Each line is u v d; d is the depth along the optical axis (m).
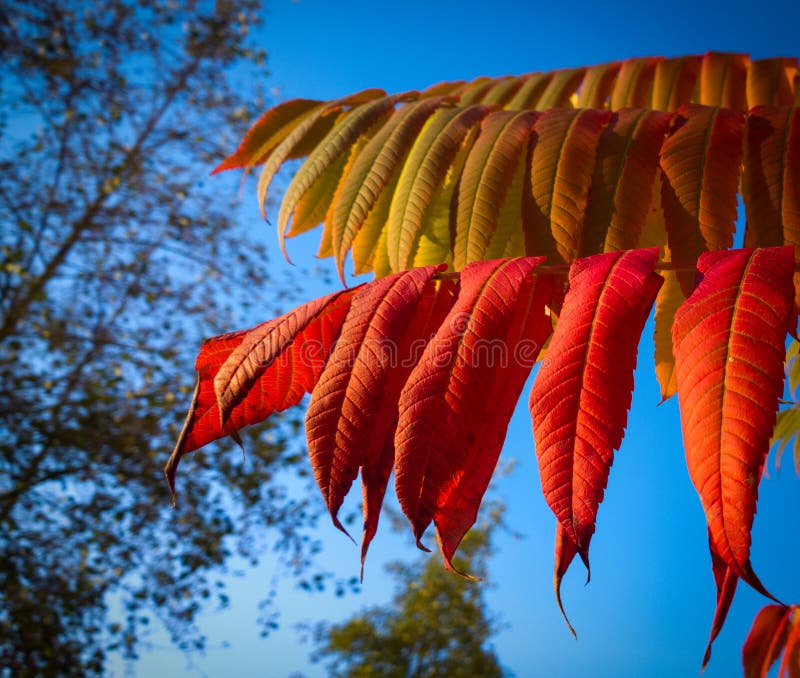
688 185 0.41
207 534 3.70
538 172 0.44
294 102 0.70
